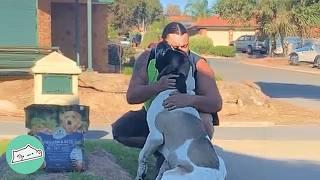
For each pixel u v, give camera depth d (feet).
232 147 35.70
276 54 177.27
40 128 22.25
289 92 74.02
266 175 28.40
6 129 38.96
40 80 24.85
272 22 157.99
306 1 144.15
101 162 24.29
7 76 55.72
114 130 24.61
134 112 24.35
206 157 17.80
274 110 50.93
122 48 99.91
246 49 201.05
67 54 81.20
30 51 57.88
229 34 240.12
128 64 96.37
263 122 46.24
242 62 157.17
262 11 157.58
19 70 56.24
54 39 80.69
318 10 146.51
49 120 22.29
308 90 77.61
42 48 58.23
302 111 52.70
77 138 22.63
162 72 20.71
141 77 21.47
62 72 24.95
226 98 48.96
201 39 201.36
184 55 20.93
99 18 81.71
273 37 166.81
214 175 17.42
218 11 174.50
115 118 45.21
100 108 46.88
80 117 22.63
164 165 19.06
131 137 24.48
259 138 39.19
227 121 46.19
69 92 25.20
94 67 81.15
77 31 73.36
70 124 22.49
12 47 57.31
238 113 49.03
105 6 82.43
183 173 17.43
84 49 80.38
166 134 18.95
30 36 63.10
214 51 195.52
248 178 27.68
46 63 24.85
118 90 47.75
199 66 21.38
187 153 17.94
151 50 21.57
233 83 51.06
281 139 38.91
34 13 63.10
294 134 41.16
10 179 21.75
